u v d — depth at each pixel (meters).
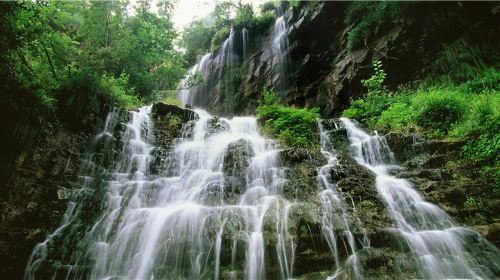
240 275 5.06
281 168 7.43
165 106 9.63
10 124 6.16
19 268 5.32
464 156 7.08
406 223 5.79
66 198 6.32
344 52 15.55
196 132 9.33
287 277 5.03
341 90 14.27
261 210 6.01
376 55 13.50
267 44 20.45
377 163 8.05
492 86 9.73
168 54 15.32
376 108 10.72
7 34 6.23
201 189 7.02
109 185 6.95
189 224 5.79
